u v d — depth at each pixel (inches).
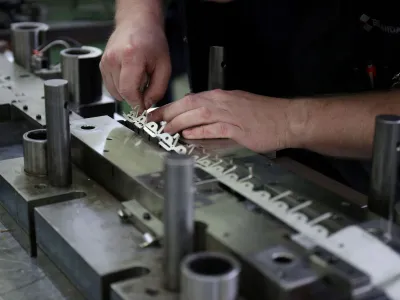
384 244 26.5
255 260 24.8
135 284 25.9
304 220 28.1
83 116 52.1
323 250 25.7
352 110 41.9
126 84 45.4
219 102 41.9
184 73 67.0
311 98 43.9
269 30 52.1
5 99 48.4
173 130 40.1
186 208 24.4
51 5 110.0
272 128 41.6
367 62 48.4
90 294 28.0
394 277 24.3
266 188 31.7
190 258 22.7
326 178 39.7
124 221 31.3
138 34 47.7
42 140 36.1
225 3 52.9
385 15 47.1
